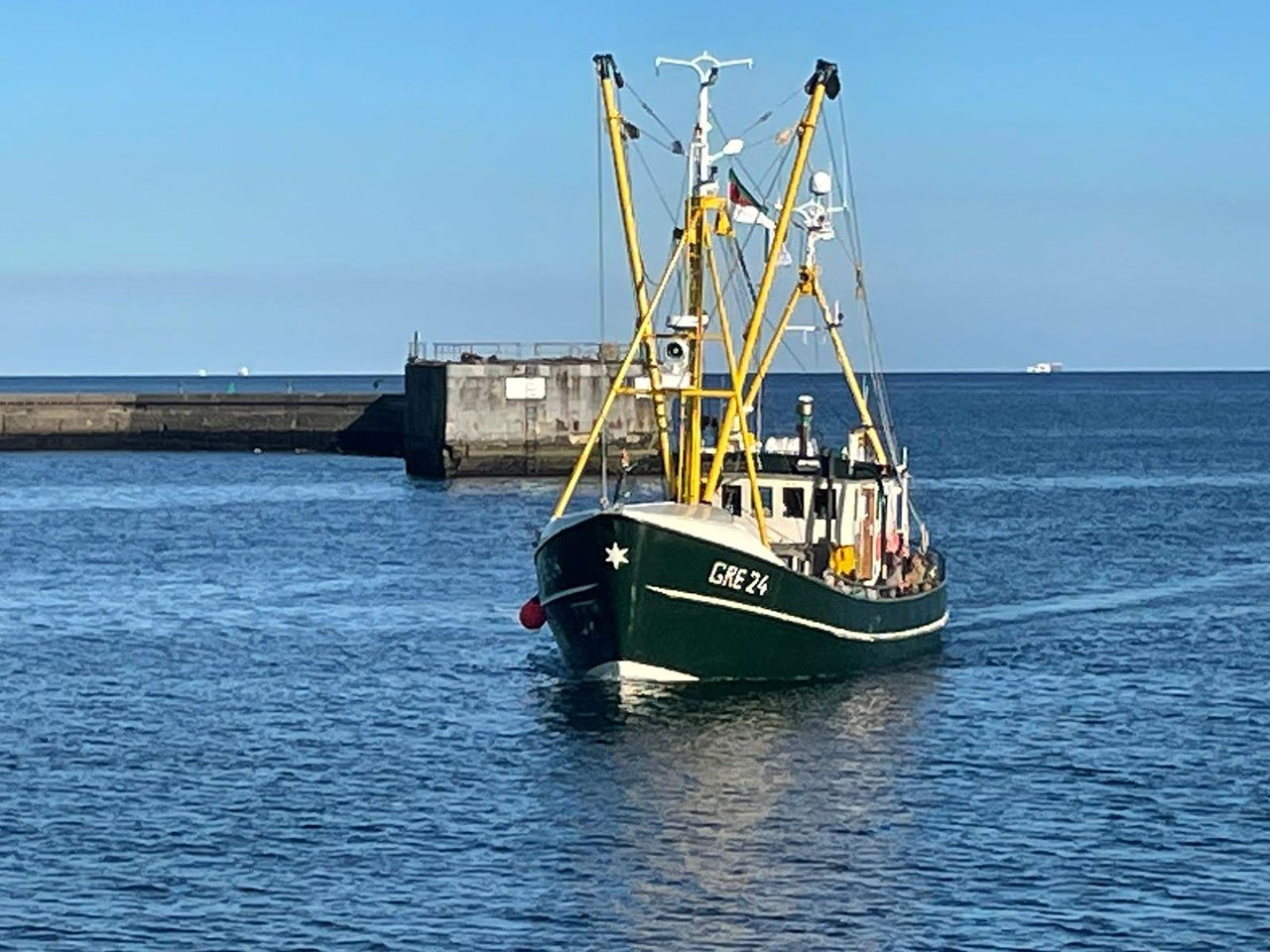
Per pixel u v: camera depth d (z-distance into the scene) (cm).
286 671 4925
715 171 4434
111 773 3806
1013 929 2870
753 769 3750
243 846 3272
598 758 3831
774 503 4816
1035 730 4147
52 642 5494
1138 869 3144
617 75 4509
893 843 3272
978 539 8488
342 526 8912
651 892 3020
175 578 7050
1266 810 3500
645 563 4203
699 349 4462
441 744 4012
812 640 4459
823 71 4481
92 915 2923
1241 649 5341
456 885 3059
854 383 5109
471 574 7038
